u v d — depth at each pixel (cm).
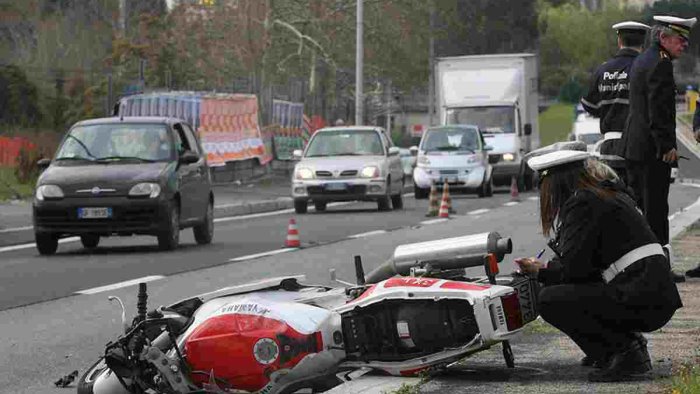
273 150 9744
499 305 1677
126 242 4647
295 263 3678
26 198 6588
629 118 2644
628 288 1708
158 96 7594
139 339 1573
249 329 1545
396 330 1683
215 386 1545
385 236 4678
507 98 8962
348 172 6366
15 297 2977
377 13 11762
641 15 3756
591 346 1741
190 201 4309
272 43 10925
